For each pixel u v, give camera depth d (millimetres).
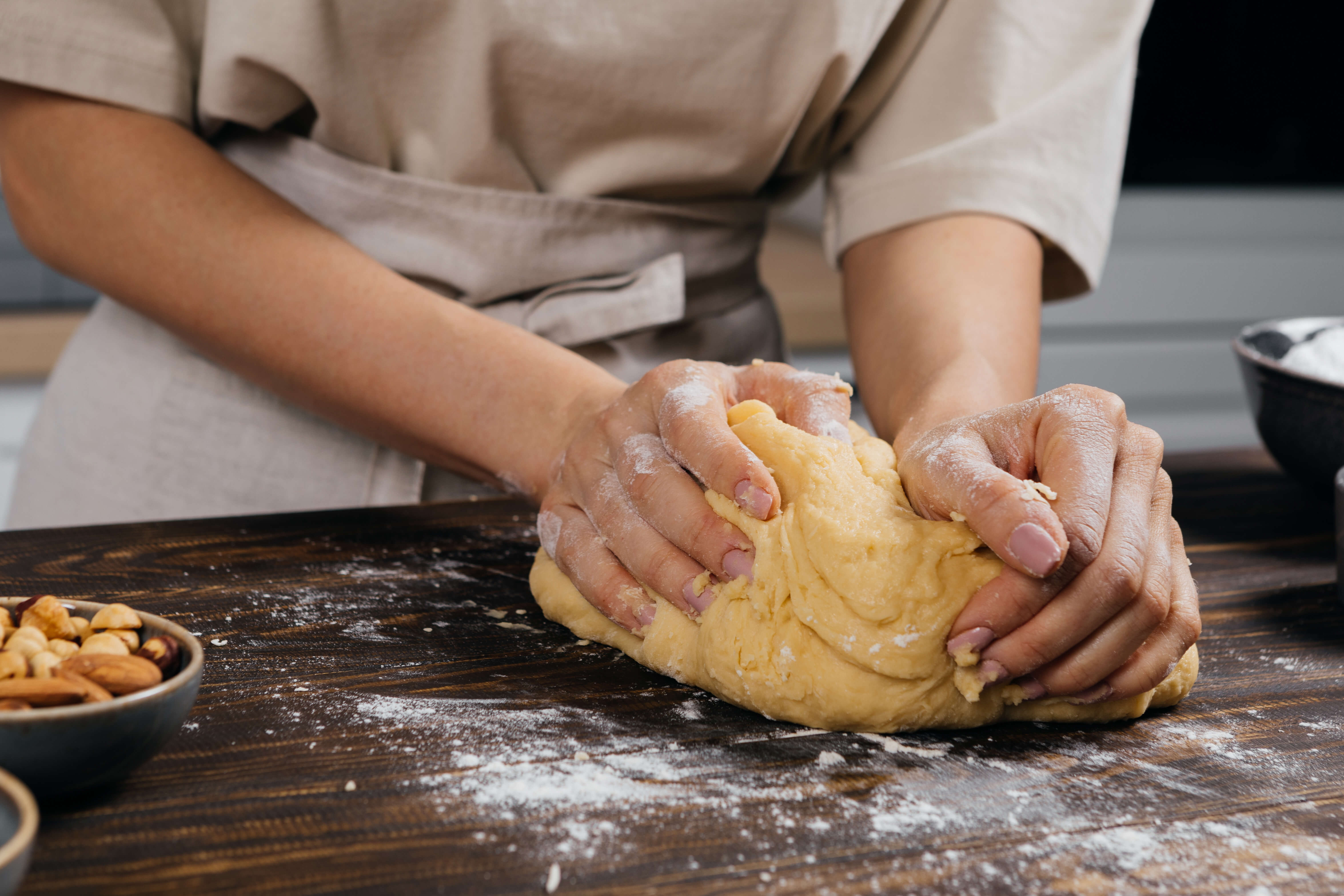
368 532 955
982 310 987
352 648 736
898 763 621
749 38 1021
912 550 668
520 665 729
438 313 935
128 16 972
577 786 575
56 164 968
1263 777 612
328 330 925
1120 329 2512
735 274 1222
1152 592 618
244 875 482
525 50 988
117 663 515
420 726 633
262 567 865
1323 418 1018
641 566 725
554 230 1076
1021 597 620
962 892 497
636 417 792
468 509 1027
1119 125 1167
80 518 1136
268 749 595
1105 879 510
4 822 416
